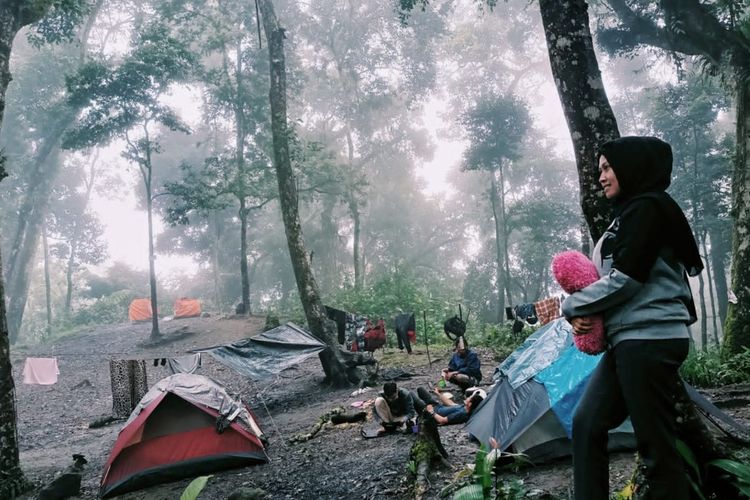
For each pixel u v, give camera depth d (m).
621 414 2.02
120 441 7.93
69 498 7.84
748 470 2.12
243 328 26.00
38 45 18.94
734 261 11.48
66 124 33.72
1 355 8.45
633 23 15.88
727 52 12.64
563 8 4.15
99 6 33.69
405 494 5.38
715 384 9.01
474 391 7.90
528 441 5.47
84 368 22.12
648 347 1.86
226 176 28.23
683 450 2.15
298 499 6.09
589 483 2.00
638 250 1.83
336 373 14.16
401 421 8.22
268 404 13.34
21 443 12.95
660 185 1.98
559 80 4.14
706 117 26.23
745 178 11.56
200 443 8.04
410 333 17.36
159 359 11.61
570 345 5.96
